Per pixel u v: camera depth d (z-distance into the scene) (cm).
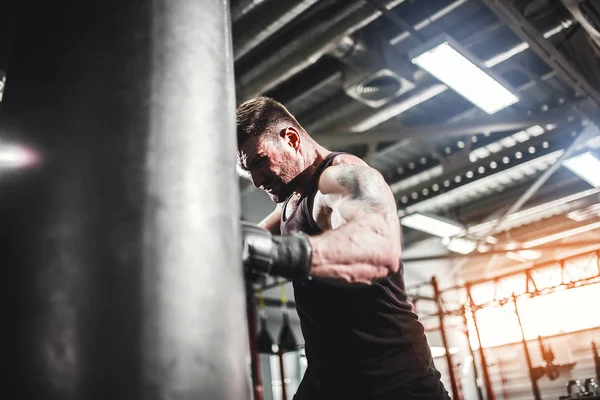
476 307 642
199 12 78
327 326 138
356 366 137
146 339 58
